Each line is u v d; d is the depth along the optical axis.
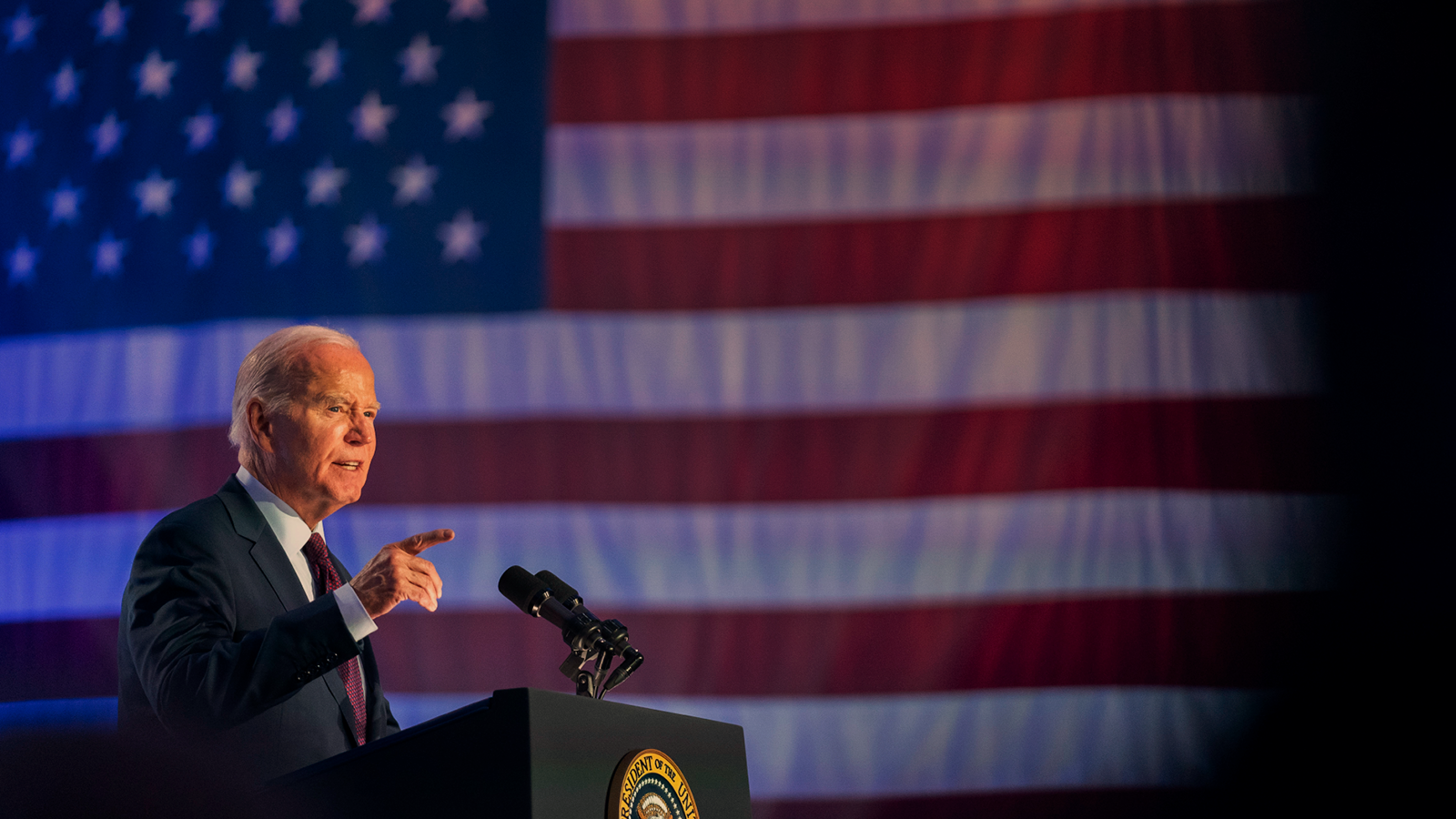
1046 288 12.59
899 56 13.22
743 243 12.95
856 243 12.84
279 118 13.70
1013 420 12.37
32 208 13.83
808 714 12.04
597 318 12.88
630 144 13.25
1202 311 12.45
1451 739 11.50
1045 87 13.02
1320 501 12.07
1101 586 12.04
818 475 12.44
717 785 3.59
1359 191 12.63
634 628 12.27
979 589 12.12
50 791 1.14
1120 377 12.37
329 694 4.61
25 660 12.62
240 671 3.62
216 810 1.23
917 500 12.31
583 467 12.59
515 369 12.81
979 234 12.75
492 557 12.46
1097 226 12.68
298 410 5.01
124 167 13.79
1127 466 12.20
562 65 13.50
